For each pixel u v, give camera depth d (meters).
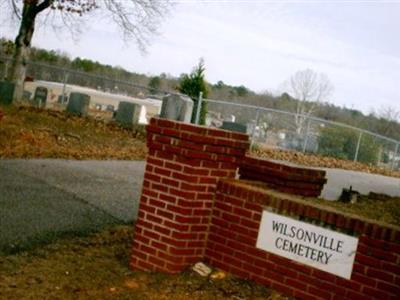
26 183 8.73
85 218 7.28
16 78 23.31
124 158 13.46
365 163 20.89
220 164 5.55
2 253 5.69
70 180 9.45
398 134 56.34
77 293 4.88
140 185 10.06
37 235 6.37
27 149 12.19
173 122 5.40
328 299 4.79
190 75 20.44
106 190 9.09
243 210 5.35
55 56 58.62
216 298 4.86
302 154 18.89
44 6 23.55
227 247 5.44
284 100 73.69
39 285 4.98
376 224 4.58
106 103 29.45
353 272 4.68
